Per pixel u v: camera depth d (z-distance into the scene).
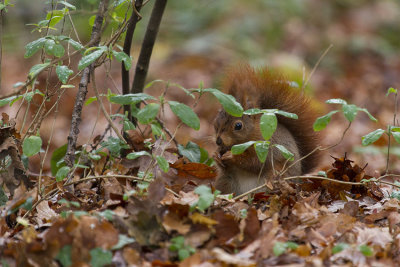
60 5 8.51
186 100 18.73
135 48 15.77
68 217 5.43
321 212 6.72
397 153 13.18
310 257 5.43
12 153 6.84
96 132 16.83
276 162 8.73
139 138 8.28
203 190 5.58
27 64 15.29
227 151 9.13
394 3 30.09
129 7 7.68
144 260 5.28
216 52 23.14
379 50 25.53
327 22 27.23
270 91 9.27
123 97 6.46
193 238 5.56
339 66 23.89
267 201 7.23
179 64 22.16
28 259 5.02
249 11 25.97
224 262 5.11
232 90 9.45
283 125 9.23
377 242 5.93
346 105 6.49
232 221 5.80
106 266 5.10
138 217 5.63
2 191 6.73
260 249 5.49
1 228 5.91
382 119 17.55
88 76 8.00
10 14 11.00
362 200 7.75
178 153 8.62
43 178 8.01
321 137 9.38
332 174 8.26
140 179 6.78
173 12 26.62
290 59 21.84
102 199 7.50
